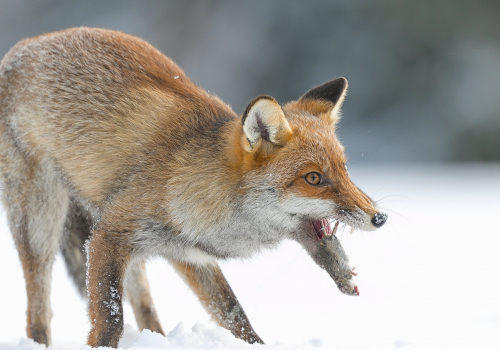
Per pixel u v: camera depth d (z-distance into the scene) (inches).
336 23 1902.1
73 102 366.6
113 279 329.4
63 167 369.7
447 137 1787.6
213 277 369.1
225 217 334.0
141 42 409.7
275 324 398.6
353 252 658.2
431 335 340.5
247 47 1924.2
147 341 302.7
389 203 1028.5
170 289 536.1
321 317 410.9
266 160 323.3
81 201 369.7
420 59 1861.5
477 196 1099.9
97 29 409.1
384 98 1859.0
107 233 334.0
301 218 330.0
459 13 1846.7
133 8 1934.1
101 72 371.2
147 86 366.0
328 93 375.9
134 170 341.1
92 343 318.3
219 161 333.1
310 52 1915.6
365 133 1815.9
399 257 626.2
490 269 559.5
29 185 380.8
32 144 378.9
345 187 320.8
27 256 382.9
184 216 331.3
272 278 532.1
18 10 1892.2
